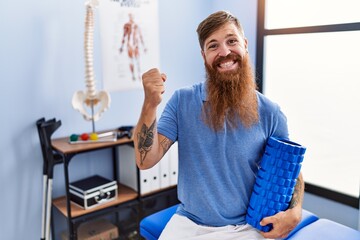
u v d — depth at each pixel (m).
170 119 1.26
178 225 1.30
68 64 2.22
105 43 2.35
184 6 2.71
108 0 2.32
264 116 1.28
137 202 2.26
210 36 1.21
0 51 1.98
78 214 2.01
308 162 2.53
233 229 1.25
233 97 1.23
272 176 1.20
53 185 2.27
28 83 2.10
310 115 2.47
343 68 2.25
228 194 1.24
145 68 2.57
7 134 2.06
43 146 2.07
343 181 2.35
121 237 2.36
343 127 2.30
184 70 2.80
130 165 2.34
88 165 2.40
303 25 2.40
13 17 2.00
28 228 2.21
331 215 2.34
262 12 2.58
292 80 2.54
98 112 2.19
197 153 1.24
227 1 2.79
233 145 1.22
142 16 2.49
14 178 2.12
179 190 1.32
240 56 1.23
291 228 1.22
